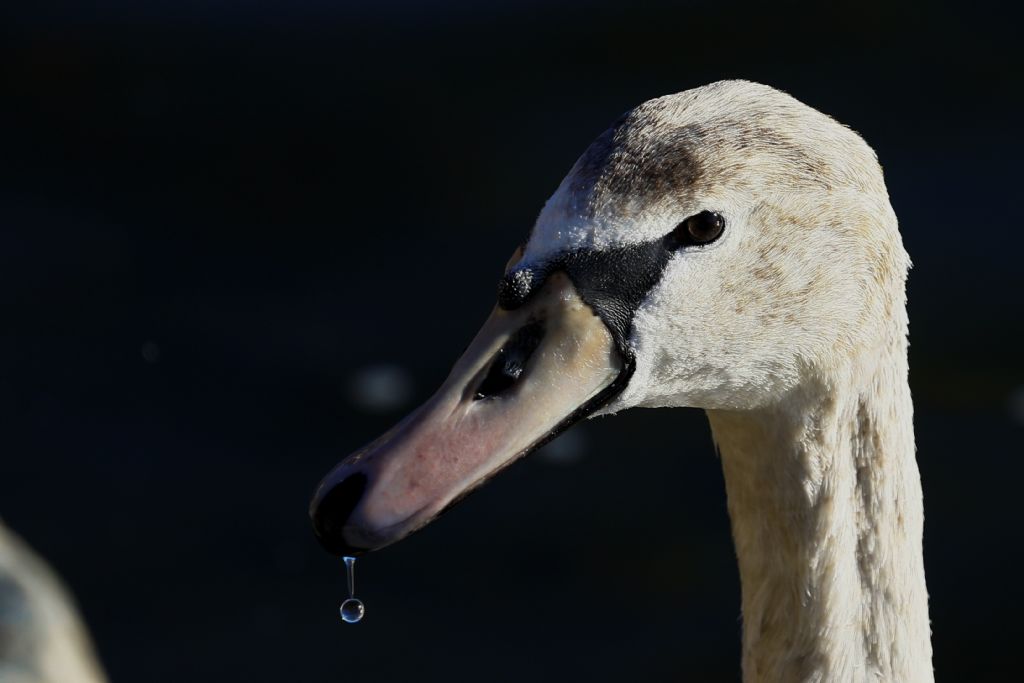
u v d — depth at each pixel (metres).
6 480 13.30
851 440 6.21
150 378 14.31
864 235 6.01
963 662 11.59
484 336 5.91
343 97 17.58
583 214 5.85
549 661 11.80
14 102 17.62
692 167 5.81
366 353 14.43
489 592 12.41
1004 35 18.08
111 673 11.64
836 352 6.07
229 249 15.83
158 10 18.92
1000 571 12.23
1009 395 13.79
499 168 16.56
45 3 18.86
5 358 14.44
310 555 12.74
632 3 18.75
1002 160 16.11
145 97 17.67
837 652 6.29
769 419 6.21
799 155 5.90
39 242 15.84
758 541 6.45
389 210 16.22
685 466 13.45
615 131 5.96
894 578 6.27
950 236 15.27
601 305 5.85
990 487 12.97
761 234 5.88
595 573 12.51
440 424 5.77
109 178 16.72
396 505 5.62
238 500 13.16
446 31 18.44
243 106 17.55
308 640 12.00
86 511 13.05
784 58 17.81
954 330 14.44
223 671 11.70
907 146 16.39
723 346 5.95
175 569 12.59
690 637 11.95
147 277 15.45
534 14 18.69
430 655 11.85
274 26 18.64
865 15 18.42
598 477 13.39
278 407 13.97
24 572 9.37
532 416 5.79
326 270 15.51
